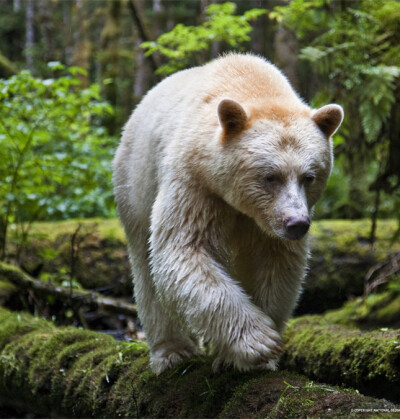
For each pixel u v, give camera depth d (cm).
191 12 2320
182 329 508
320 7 958
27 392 623
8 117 966
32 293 863
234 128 460
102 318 901
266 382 450
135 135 586
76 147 1148
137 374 549
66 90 991
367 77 796
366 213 1188
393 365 511
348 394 404
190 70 564
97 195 1172
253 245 504
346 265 977
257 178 453
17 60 2808
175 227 473
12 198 902
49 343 637
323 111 474
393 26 822
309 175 455
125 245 1008
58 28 2523
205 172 470
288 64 1376
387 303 816
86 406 565
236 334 437
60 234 1019
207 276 454
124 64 2156
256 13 1035
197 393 484
